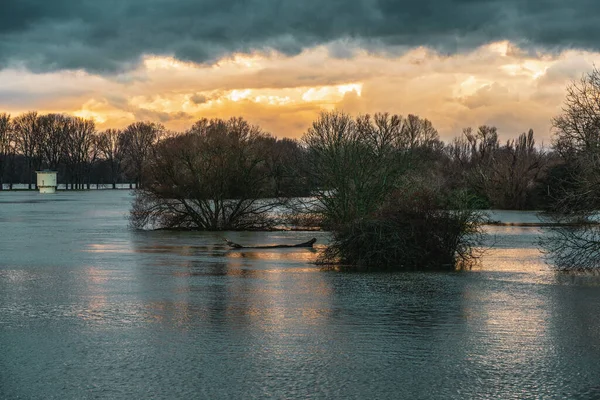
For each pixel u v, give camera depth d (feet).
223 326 47.65
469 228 93.35
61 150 532.32
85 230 156.15
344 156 146.10
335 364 37.04
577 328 47.09
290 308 55.31
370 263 87.51
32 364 37.19
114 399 30.99
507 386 33.12
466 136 356.79
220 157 156.66
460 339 43.45
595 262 83.25
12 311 53.88
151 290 65.82
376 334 45.01
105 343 42.24
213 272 81.20
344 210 146.00
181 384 33.27
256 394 31.65
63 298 60.59
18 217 206.39
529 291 65.41
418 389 32.55
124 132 588.91
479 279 75.00
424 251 88.17
